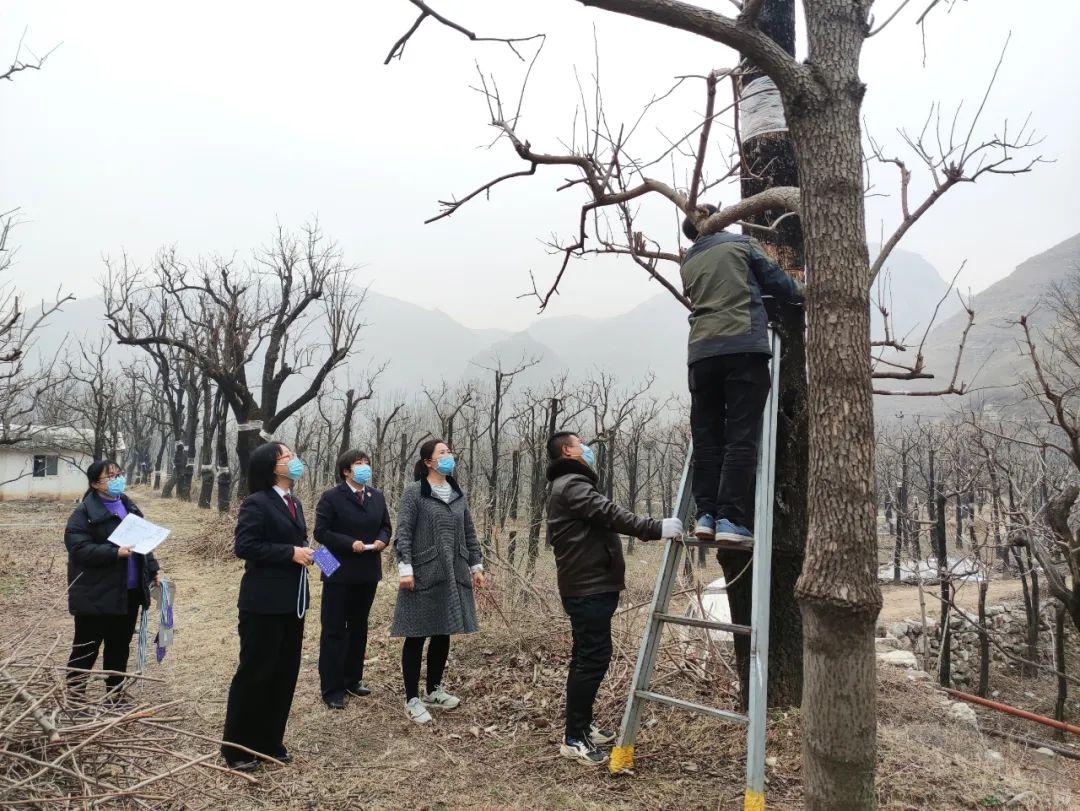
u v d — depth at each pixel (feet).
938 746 14.12
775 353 11.64
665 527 12.00
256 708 13.19
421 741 14.62
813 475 7.70
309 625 25.50
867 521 7.42
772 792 11.42
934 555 51.42
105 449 90.79
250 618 13.16
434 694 16.55
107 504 16.46
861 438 7.47
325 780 12.83
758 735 9.98
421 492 16.53
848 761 7.34
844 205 7.71
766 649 10.35
